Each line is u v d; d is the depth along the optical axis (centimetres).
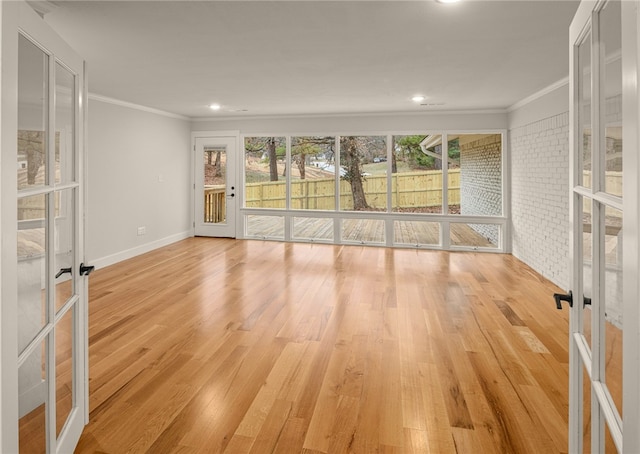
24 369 126
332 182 716
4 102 91
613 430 85
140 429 196
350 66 386
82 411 188
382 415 209
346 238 717
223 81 451
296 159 729
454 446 185
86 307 189
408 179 687
